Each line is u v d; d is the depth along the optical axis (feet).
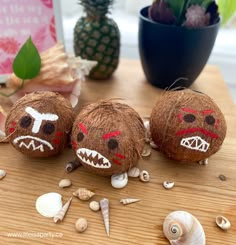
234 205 1.07
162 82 1.75
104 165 1.02
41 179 1.15
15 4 1.62
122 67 2.06
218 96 1.72
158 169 1.21
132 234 0.96
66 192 1.10
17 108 1.12
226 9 1.69
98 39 1.68
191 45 1.54
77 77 1.53
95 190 1.11
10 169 1.19
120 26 2.45
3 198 1.06
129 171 1.16
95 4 1.63
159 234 0.96
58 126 1.10
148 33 1.61
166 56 1.61
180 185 1.14
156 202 1.07
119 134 0.99
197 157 1.12
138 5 2.38
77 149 1.04
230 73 2.52
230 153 1.30
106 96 1.69
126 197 1.08
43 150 1.12
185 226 0.93
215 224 1.00
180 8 1.51
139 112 1.54
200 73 1.81
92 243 0.93
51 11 1.68
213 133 1.07
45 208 1.03
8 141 1.25
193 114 1.06
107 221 0.99
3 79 1.67
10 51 1.66
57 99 1.15
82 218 0.99
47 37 1.71
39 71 1.41
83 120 1.03
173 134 1.08
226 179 1.18
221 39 2.50
